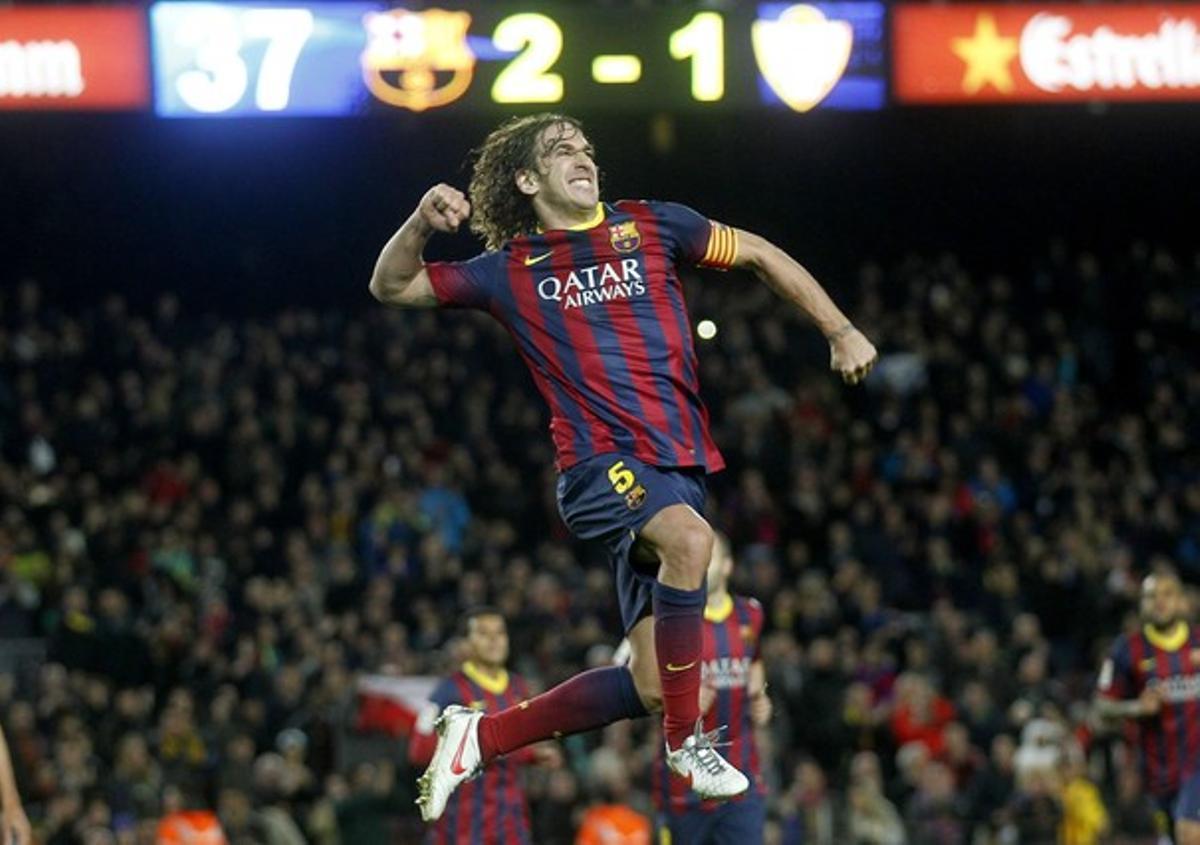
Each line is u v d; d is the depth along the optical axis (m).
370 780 17.42
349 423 25.44
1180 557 24.39
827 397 26.98
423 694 18.72
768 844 16.95
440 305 7.18
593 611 21.62
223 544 23.05
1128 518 24.73
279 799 17.58
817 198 33.62
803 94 22.09
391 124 25.59
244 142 32.84
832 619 21.67
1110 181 33.62
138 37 22.16
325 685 19.30
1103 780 19.44
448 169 33.19
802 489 24.58
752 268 7.27
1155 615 14.02
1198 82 23.20
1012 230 34.00
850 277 33.72
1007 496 25.09
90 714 19.59
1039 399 27.95
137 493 23.70
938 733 19.34
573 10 21.89
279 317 30.31
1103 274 31.03
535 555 24.28
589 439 7.00
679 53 21.86
